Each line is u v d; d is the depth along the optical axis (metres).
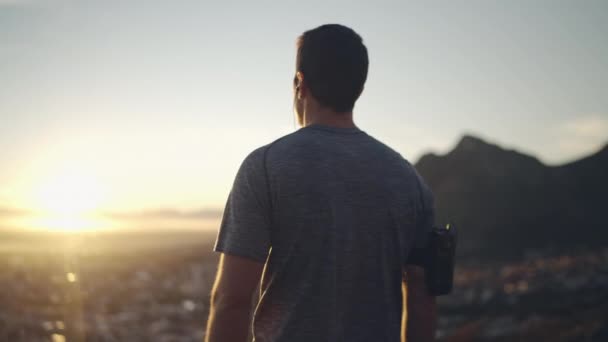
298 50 1.85
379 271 1.72
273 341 1.66
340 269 1.66
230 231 1.68
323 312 1.65
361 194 1.70
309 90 1.82
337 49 1.79
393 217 1.74
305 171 1.66
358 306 1.69
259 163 1.68
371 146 1.80
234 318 1.65
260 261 1.66
